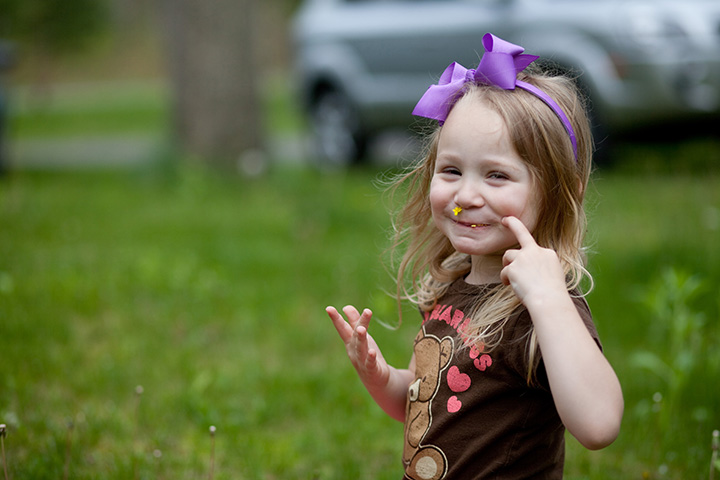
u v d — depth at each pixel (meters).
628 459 3.20
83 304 4.88
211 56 9.36
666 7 7.23
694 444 3.17
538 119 1.97
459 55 8.44
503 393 1.97
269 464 3.21
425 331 2.17
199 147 9.44
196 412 3.61
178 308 4.96
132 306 4.97
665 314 3.74
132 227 6.97
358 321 2.20
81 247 6.30
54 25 21.70
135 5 39.66
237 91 9.44
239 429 3.54
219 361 4.26
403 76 8.98
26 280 5.27
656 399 3.24
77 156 13.49
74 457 3.15
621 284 4.93
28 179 9.66
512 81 2.02
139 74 36.81
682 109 7.20
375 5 9.37
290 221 7.05
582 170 2.13
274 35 36.12
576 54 7.44
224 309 4.97
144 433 3.48
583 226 2.10
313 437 3.45
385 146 11.50
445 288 2.24
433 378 2.08
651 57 7.16
